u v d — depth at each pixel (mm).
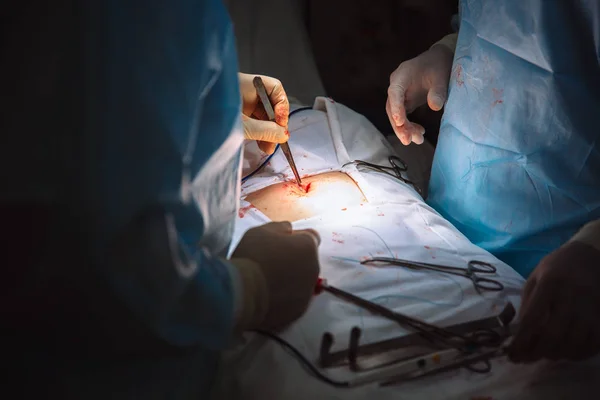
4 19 734
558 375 1027
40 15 732
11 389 845
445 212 1731
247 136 1562
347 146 1862
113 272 771
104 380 884
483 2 1427
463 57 1539
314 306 1179
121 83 768
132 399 910
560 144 1331
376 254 1357
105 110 751
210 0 967
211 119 997
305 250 1101
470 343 1091
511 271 1352
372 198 1611
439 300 1220
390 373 1031
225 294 916
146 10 813
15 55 731
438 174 1764
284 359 1063
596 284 1004
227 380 1073
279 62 2322
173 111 847
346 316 1161
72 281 766
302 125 1927
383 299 1215
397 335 1122
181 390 983
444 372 1042
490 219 1542
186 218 919
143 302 805
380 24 2363
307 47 2355
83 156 736
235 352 1108
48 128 733
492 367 1059
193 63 903
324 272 1291
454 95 1607
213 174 1029
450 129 1647
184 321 874
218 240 1131
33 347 841
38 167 730
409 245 1405
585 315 980
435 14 2293
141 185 787
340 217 1526
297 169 1787
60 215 737
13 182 728
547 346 984
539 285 1027
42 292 774
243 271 1002
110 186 750
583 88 1267
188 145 875
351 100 2486
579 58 1248
